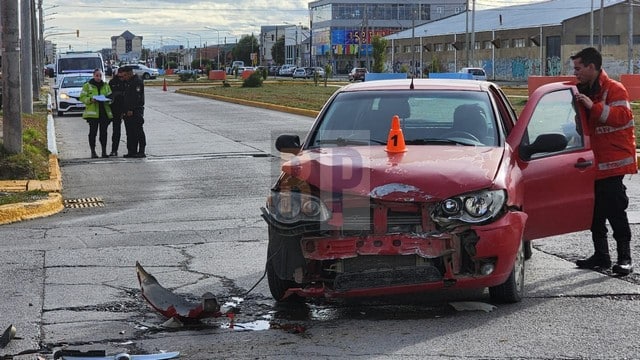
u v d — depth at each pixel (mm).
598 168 7852
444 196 6281
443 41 93688
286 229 6441
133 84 19141
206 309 6453
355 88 8164
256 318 6695
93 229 10922
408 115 7641
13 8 15992
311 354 5707
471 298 7113
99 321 6660
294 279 6551
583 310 6719
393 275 6281
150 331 6387
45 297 7395
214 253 9188
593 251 8945
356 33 131375
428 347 5812
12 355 5832
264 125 28141
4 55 15961
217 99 49031
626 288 7395
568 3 83125
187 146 21500
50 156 18578
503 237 6348
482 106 7672
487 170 6562
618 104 7766
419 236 6234
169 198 13602
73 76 36000
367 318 6598
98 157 19469
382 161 6684
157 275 8195
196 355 5758
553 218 7527
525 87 62094
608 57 71562
